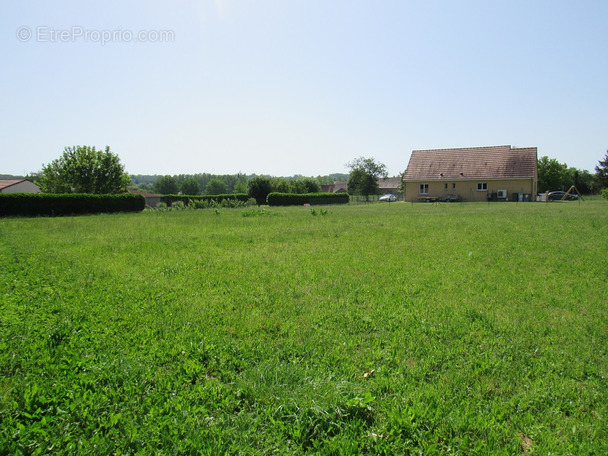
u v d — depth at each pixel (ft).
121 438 8.41
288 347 13.19
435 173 159.74
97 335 13.99
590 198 162.81
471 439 8.75
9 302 17.67
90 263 27.73
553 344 13.51
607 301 18.20
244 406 9.75
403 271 24.41
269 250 33.32
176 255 31.22
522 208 91.25
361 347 13.35
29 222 65.16
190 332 14.46
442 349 13.07
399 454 8.25
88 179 175.01
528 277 22.66
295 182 222.48
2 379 10.66
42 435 8.39
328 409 9.43
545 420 9.39
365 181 205.36
